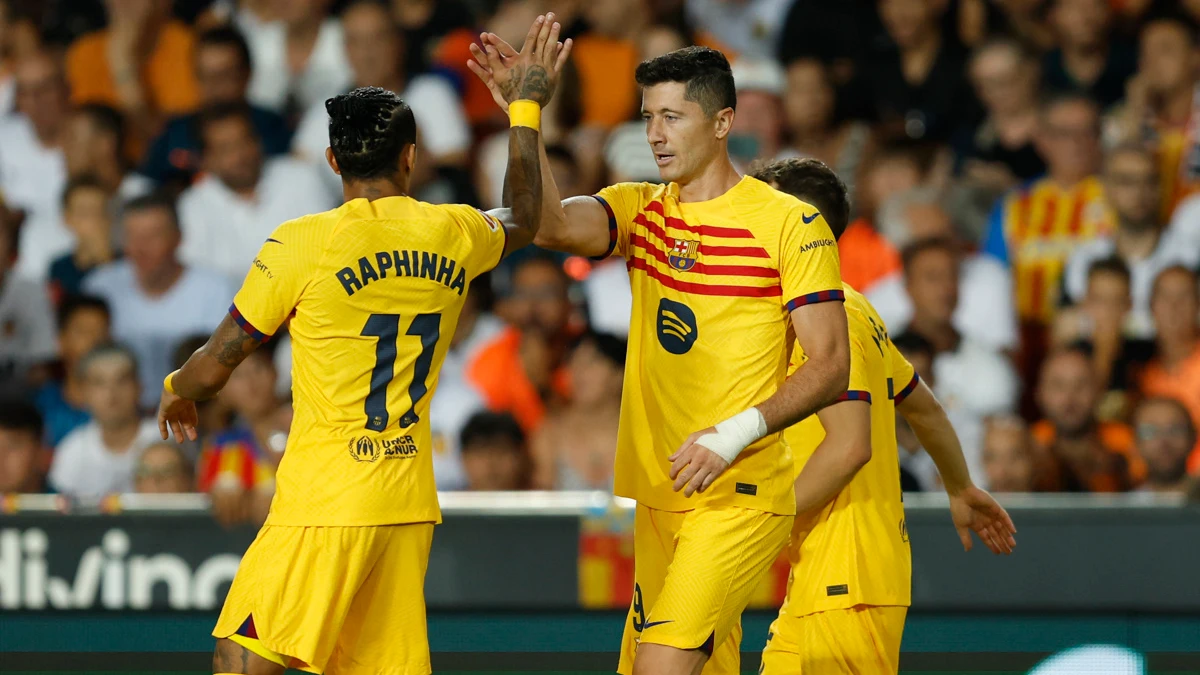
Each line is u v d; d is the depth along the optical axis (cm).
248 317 1270
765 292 1298
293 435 1299
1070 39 3123
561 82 3102
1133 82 3112
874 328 1477
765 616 1883
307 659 1255
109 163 3127
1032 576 1875
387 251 1277
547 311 2753
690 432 1322
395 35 3181
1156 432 2455
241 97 3186
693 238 1316
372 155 1298
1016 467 2428
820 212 1407
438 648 1914
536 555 1898
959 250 2903
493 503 1914
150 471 2388
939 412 1575
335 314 1267
